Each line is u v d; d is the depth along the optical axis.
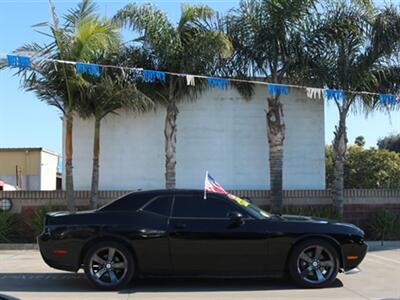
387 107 17.39
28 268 11.76
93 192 16.91
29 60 13.12
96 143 17.00
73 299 8.37
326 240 9.22
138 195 9.46
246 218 9.23
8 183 34.59
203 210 9.28
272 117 17.11
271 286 9.38
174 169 17.28
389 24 16.66
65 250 9.13
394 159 34.59
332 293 8.77
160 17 16.25
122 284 9.05
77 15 15.48
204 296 8.55
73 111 17.20
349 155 34.41
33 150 34.81
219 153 18.23
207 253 9.07
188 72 16.45
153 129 18.19
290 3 16.00
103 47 15.52
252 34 16.44
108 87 15.88
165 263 9.08
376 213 17.86
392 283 9.73
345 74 16.70
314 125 18.44
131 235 9.08
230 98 18.28
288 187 18.27
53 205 17.22
